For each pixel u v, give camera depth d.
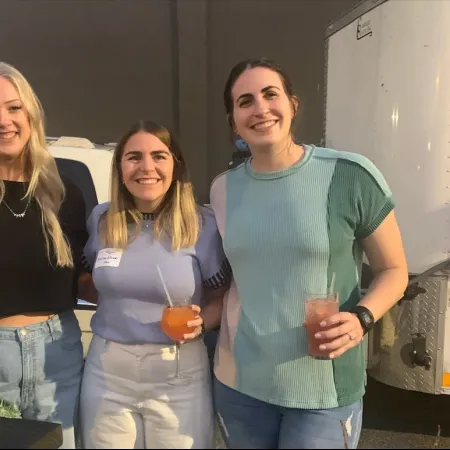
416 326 2.59
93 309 2.68
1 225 2.20
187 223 2.10
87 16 7.42
